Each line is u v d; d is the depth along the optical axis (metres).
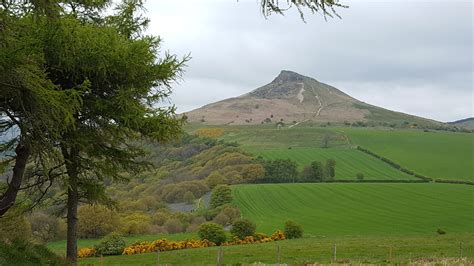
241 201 84.81
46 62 12.29
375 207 85.81
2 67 9.12
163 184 83.38
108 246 45.66
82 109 13.31
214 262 36.25
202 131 191.38
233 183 99.75
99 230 53.38
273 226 70.25
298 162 119.75
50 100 10.05
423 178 107.25
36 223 39.28
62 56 12.29
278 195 91.88
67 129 12.87
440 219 76.44
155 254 44.97
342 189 97.94
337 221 76.81
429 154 131.25
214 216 72.25
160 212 66.69
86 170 16.00
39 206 17.34
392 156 128.38
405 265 25.31
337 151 136.25
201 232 51.38
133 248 47.06
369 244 45.59
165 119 14.98
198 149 118.62
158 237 56.28
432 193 94.31
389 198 91.56
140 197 75.50
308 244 47.97
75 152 14.91
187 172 95.56
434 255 35.84
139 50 13.32
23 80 9.48
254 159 111.88
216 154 112.00
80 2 14.03
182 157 113.00
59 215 18.09
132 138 15.22
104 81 13.71
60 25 11.51
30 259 11.90
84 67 12.67
